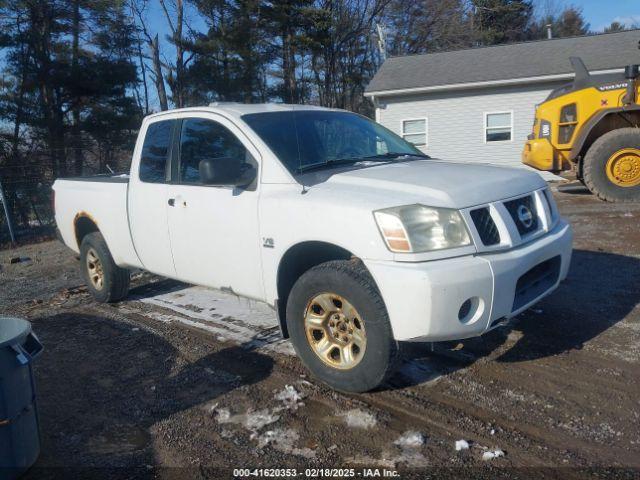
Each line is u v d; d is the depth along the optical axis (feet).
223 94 98.02
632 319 16.16
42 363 16.07
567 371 13.37
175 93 99.35
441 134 64.85
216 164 13.51
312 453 10.79
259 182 14.08
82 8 78.48
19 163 55.83
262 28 103.76
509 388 12.74
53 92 74.43
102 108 76.79
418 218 11.50
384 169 13.91
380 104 66.64
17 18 73.05
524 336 15.44
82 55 77.41
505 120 62.23
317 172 14.03
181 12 98.84
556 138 37.32
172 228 16.44
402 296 11.18
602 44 61.41
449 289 11.04
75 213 21.21
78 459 11.13
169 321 18.74
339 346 12.78
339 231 12.13
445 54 70.38
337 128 16.17
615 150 34.55
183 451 11.18
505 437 10.89
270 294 13.99
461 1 128.16
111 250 19.62
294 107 16.58
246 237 14.23
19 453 10.30
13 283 27.50
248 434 11.59
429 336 11.22
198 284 16.39
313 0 105.81
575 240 26.04
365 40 122.62
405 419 11.72
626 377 12.91
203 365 15.05
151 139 17.66
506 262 11.68
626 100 34.50
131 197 17.93
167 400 13.30
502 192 12.66
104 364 15.67
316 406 12.47
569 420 11.35
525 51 65.00
